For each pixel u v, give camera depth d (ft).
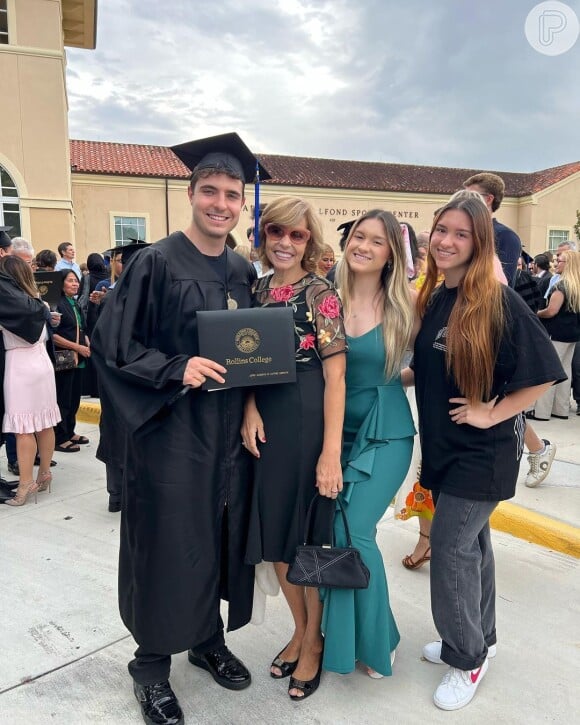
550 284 23.38
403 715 7.01
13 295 12.51
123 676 7.71
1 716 6.97
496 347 6.33
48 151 48.75
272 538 7.04
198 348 6.44
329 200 80.64
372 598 7.18
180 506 6.42
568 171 93.76
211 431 6.54
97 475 16.08
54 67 48.11
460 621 6.96
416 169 92.53
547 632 8.62
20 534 12.14
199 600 6.64
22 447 13.55
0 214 48.78
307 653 7.39
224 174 6.40
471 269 6.39
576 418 21.21
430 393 6.91
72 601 9.53
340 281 7.68
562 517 11.86
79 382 18.43
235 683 7.43
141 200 72.74
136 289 6.29
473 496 6.63
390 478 7.30
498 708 7.11
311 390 6.93
